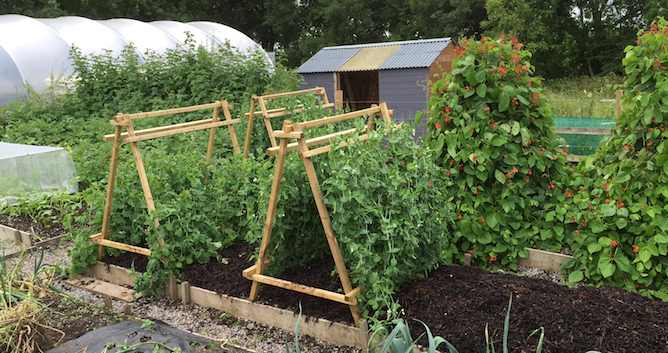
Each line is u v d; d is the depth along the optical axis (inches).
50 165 273.6
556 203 192.5
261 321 152.6
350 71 609.6
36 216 247.1
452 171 187.6
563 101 495.5
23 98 470.6
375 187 135.3
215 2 1286.9
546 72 1024.9
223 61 418.6
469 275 152.8
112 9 1042.1
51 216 245.0
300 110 295.0
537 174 192.7
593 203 175.8
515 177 189.5
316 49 1198.9
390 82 579.5
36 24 520.4
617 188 169.9
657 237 158.4
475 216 189.6
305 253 166.7
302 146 132.9
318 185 135.3
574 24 1032.8
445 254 175.5
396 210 138.0
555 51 1006.4
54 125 392.5
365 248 133.3
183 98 406.3
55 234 231.3
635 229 164.1
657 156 161.2
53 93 447.5
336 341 139.7
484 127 185.9
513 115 189.9
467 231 189.0
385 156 142.7
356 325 138.7
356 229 134.8
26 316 138.1
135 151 175.2
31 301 145.6
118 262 190.5
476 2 1065.5
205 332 151.1
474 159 183.6
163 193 188.4
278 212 147.7
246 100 373.4
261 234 155.6
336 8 1158.3
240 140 309.3
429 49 589.3
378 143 143.9
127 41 575.2
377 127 158.1
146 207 187.5
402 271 143.1
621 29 1013.8
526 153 186.7
